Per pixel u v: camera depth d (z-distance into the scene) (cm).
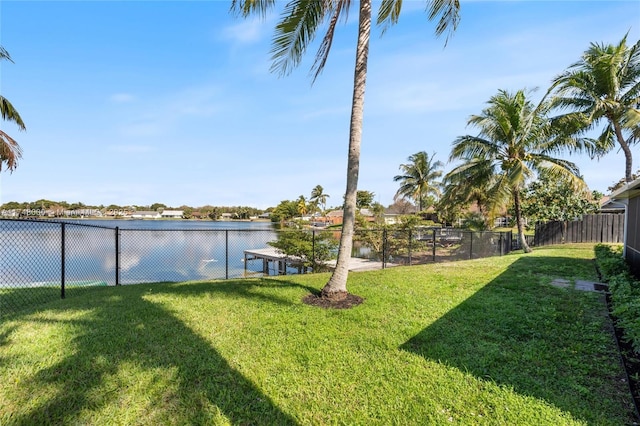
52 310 432
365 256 1955
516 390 244
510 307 450
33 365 268
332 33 552
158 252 1972
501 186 1338
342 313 426
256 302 477
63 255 548
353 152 509
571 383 252
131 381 249
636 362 285
